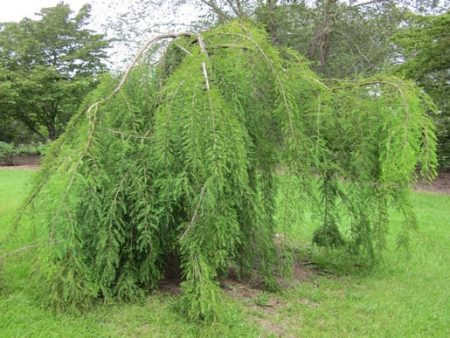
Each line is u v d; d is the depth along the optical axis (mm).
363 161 3957
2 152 16859
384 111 3635
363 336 3342
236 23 4039
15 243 4652
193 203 3309
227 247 3494
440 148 12453
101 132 3336
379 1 13617
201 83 3158
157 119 3248
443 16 10070
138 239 3449
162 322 3332
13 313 3348
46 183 3336
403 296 4180
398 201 4348
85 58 17734
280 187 3768
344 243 4902
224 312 3328
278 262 4043
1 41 17094
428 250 5820
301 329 3404
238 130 3197
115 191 3363
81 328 3211
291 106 3506
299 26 13695
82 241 3199
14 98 15906
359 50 13727
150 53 3975
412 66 11281
